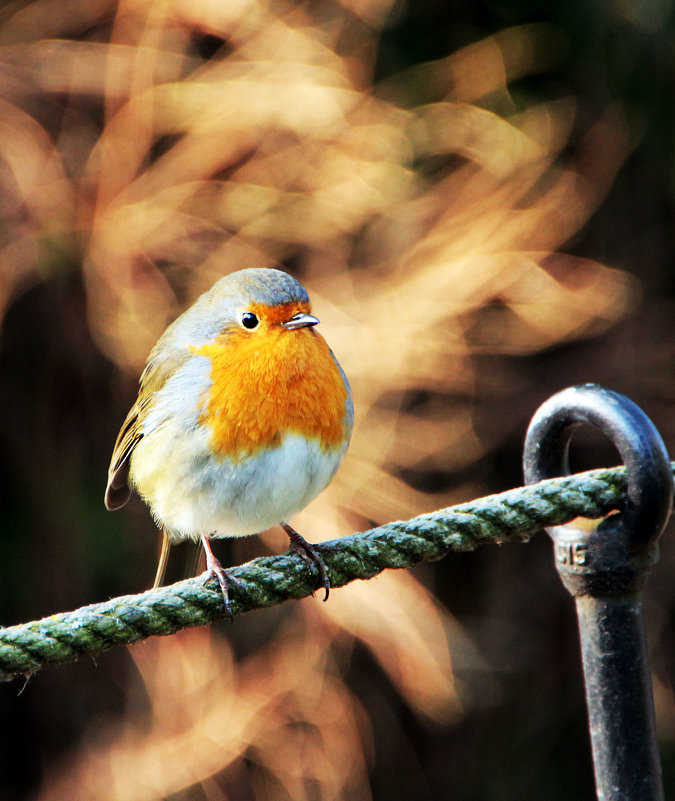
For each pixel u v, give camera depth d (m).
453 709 11.22
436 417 11.01
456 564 12.12
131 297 9.99
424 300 10.39
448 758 12.04
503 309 11.05
